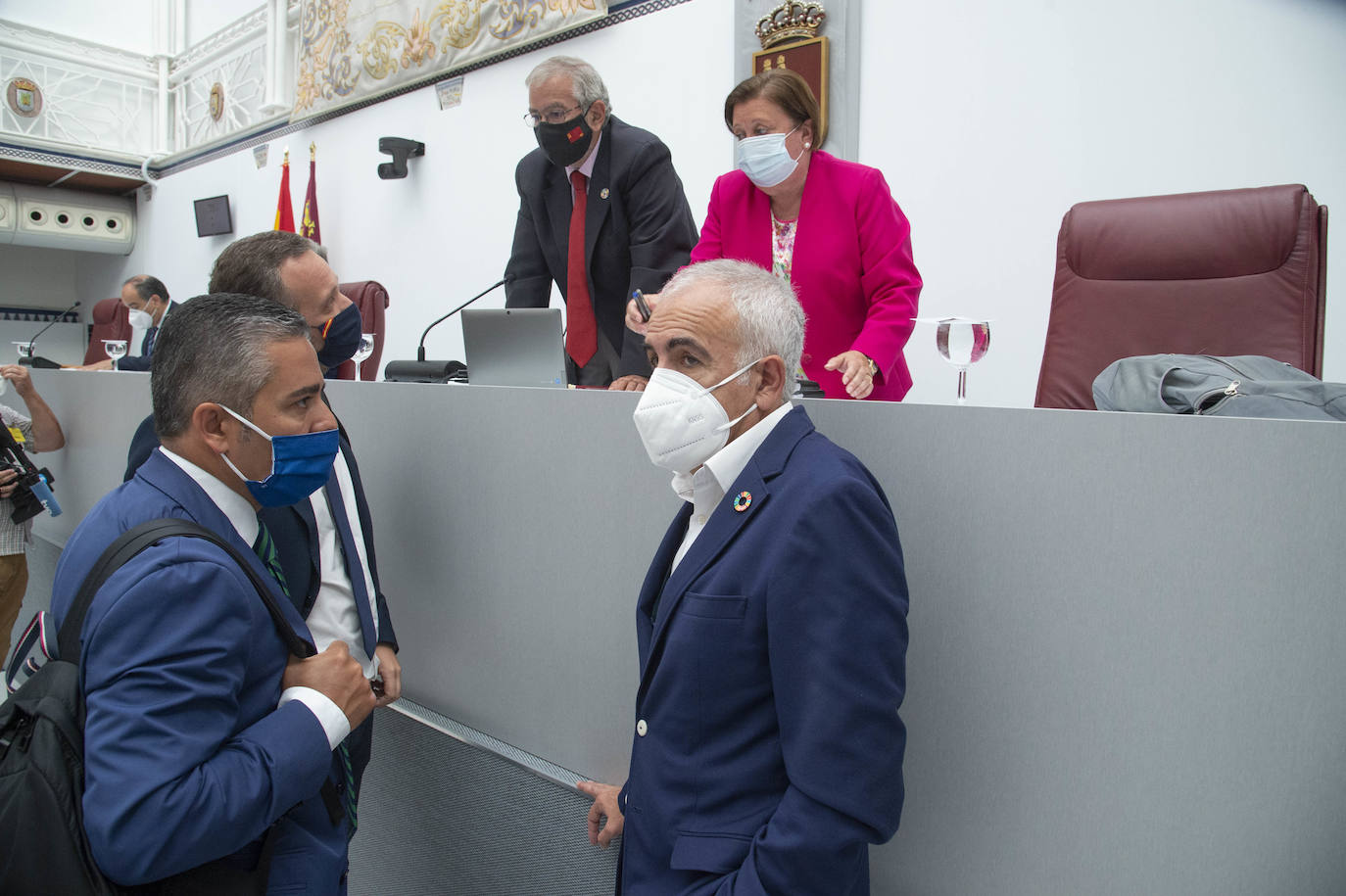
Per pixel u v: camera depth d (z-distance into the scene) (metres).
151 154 8.29
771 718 0.92
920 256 3.21
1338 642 0.78
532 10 4.48
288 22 6.57
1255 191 1.76
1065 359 1.94
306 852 1.11
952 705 1.04
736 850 0.90
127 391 2.74
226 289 1.41
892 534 0.90
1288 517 0.80
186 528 0.98
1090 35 2.72
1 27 7.49
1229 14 2.44
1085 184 2.77
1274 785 0.82
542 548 1.48
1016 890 1.00
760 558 0.91
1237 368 1.15
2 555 3.00
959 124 3.06
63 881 0.85
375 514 1.84
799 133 1.79
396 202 5.54
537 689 1.52
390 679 1.52
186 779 0.88
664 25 3.98
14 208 8.18
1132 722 0.91
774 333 0.96
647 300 1.25
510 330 1.66
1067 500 0.94
